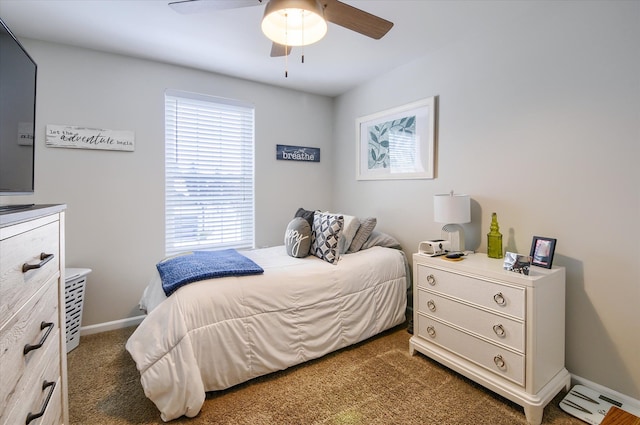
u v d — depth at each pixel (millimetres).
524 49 2014
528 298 1546
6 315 766
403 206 2943
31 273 918
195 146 2992
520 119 2043
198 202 3037
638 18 1560
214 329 1665
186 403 1503
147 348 1555
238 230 3279
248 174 3314
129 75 2635
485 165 2260
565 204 1840
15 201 2156
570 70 1803
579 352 1795
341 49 2537
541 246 1795
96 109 2512
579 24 1760
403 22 2123
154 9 1950
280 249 2807
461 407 1644
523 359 1574
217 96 3045
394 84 2973
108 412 1602
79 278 2295
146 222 2736
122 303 2654
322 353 2057
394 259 2584
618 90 1627
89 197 2512
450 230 2221
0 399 732
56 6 1909
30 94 1262
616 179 1645
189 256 2266
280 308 1905
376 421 1541
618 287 1649
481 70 2262
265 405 1653
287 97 3492
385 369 1996
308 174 3688
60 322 1204
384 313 2441
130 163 2658
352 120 3525
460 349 1893
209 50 2531
